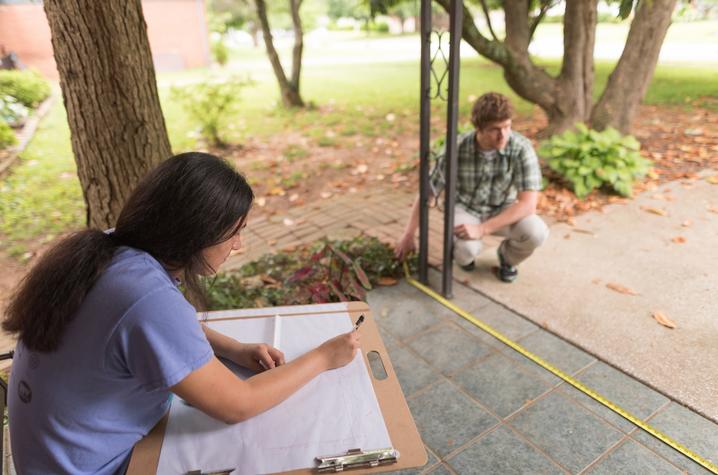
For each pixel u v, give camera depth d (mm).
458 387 2412
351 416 1203
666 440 2055
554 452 2039
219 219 1091
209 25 20094
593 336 2713
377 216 4512
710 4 13766
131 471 1076
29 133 8492
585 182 4527
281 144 7410
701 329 2725
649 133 6145
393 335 2820
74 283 1027
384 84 11836
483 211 3246
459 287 3262
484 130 2812
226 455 1106
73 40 2301
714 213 4059
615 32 17500
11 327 1077
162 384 1037
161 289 1055
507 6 5367
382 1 6141
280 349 1440
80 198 5676
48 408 1073
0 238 4758
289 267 3559
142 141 2527
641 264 3400
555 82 5668
